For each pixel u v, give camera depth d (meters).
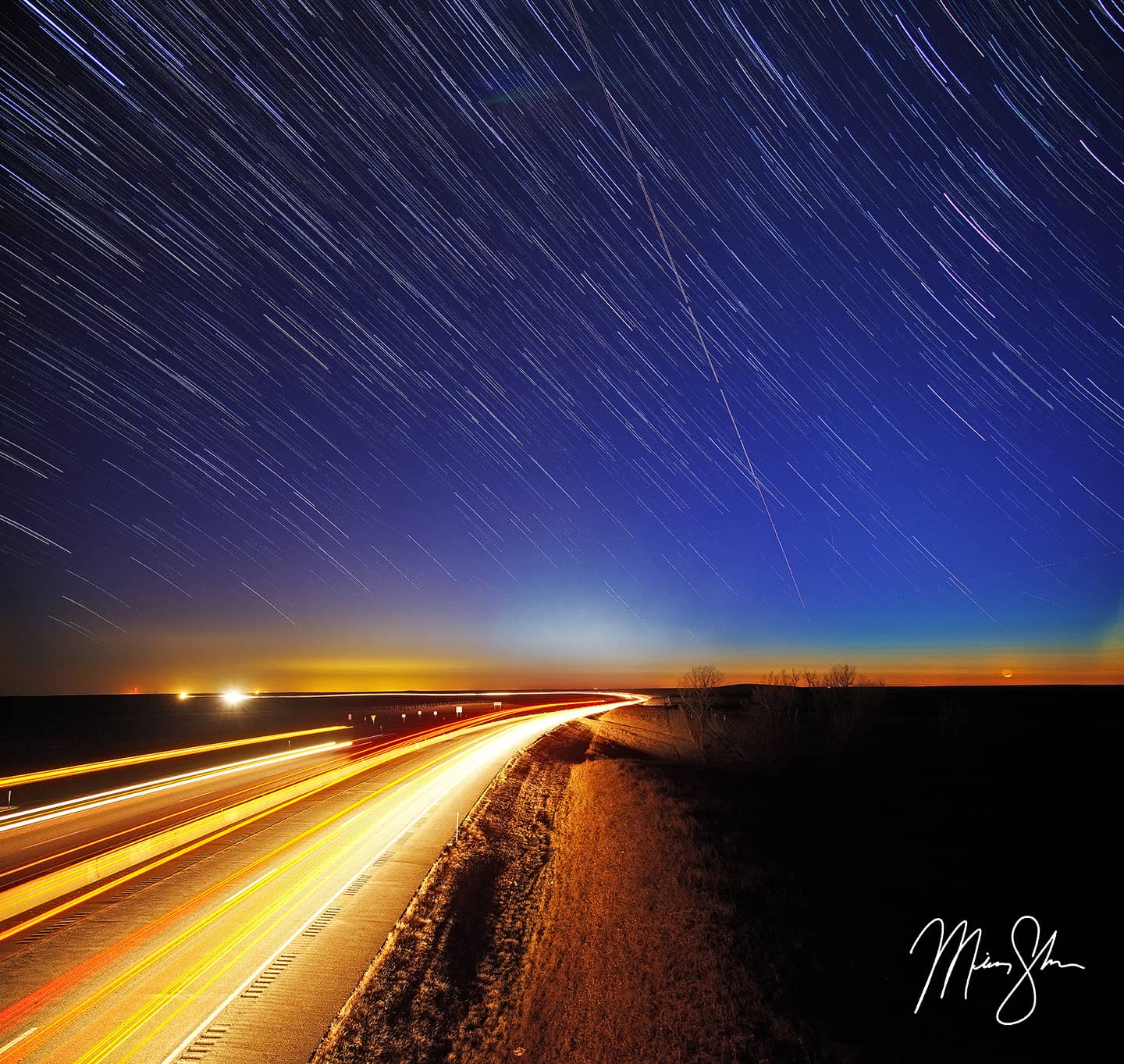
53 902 15.84
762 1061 10.61
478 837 23.64
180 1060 9.52
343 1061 9.91
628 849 23.05
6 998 11.19
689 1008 12.32
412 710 95.25
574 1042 11.41
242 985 11.76
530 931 16.72
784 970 13.48
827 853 21.11
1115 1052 10.27
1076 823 24.11
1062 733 51.28
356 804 28.48
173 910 15.27
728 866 20.09
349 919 15.05
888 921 15.57
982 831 23.31
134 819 24.53
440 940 14.72
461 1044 11.09
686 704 53.31
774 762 43.09
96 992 11.41
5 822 24.23
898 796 30.27
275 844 21.47
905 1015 11.66
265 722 77.00
